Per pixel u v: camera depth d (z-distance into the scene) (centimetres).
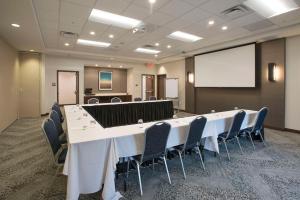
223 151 378
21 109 728
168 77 1044
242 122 353
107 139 215
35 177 269
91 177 207
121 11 377
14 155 351
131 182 257
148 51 775
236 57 650
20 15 371
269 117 577
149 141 225
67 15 391
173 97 978
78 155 201
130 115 596
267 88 580
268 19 420
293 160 332
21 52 720
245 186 246
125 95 1014
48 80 816
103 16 409
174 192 233
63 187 243
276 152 372
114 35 541
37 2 332
